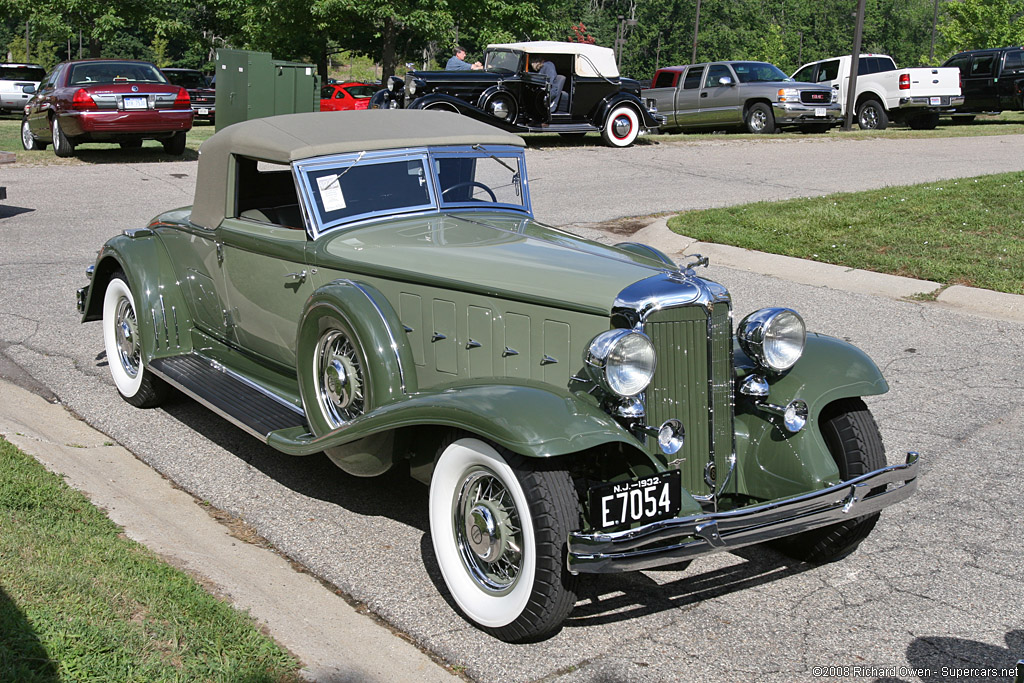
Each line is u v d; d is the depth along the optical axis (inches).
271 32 1358.3
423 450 158.2
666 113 935.0
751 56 3481.8
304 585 152.4
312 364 180.7
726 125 895.1
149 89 616.1
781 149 738.2
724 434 158.2
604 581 160.4
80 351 276.1
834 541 162.6
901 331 302.2
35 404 232.7
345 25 1331.2
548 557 129.7
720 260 387.2
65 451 200.5
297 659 126.1
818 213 452.1
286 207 210.4
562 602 132.0
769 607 151.8
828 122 865.5
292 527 173.6
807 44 3966.5
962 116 1095.6
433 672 129.6
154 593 135.1
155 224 243.9
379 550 166.1
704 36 3449.8
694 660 135.3
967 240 394.6
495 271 161.3
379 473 164.1
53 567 138.3
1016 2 1904.5
